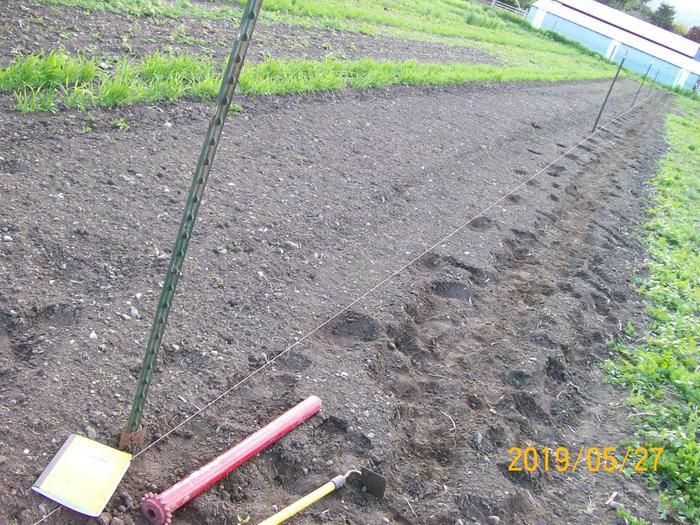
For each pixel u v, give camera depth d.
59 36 6.68
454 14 23.19
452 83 11.12
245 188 5.15
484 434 3.47
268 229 4.70
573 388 4.21
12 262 3.54
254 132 6.24
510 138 9.35
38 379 2.90
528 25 33.62
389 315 4.16
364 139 7.09
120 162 4.88
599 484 3.45
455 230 5.74
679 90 34.38
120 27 7.57
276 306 3.93
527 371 4.06
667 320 5.54
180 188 4.80
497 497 3.05
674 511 3.38
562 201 7.52
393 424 3.34
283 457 2.93
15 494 2.38
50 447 2.60
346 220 5.24
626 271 6.29
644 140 13.87
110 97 5.57
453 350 4.19
